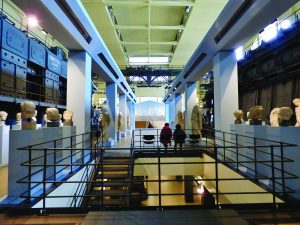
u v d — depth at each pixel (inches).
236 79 248.2
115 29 457.4
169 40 577.6
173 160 282.8
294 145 112.8
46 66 341.7
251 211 105.1
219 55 250.5
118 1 354.9
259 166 163.5
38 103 314.3
